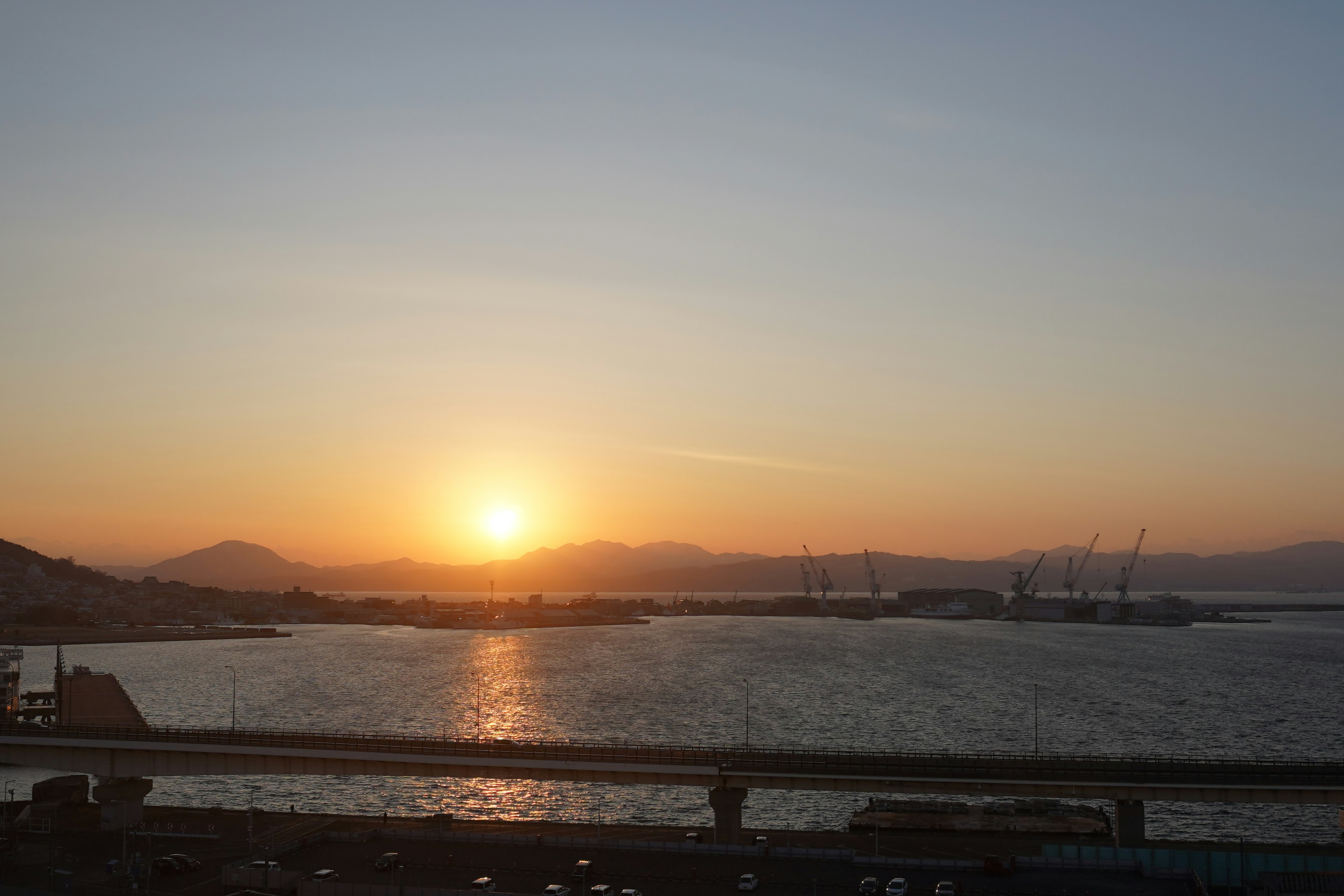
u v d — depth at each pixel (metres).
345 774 132.38
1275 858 109.19
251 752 134.00
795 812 164.38
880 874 108.25
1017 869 110.31
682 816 164.38
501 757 131.88
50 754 137.62
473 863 112.25
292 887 105.38
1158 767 124.88
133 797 137.38
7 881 110.19
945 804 150.00
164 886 108.81
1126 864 110.06
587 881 105.50
